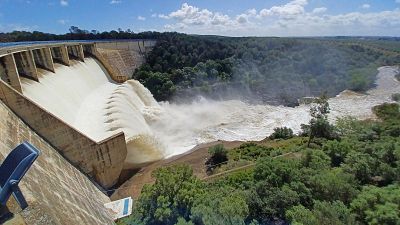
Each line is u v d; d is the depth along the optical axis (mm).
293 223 25172
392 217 25406
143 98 72438
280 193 30094
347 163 40125
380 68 136250
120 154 38844
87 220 23172
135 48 107375
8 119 28328
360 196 29391
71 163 34844
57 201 20641
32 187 18453
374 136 55688
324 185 31406
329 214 26141
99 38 120000
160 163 48812
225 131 67750
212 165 47000
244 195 30672
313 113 68375
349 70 120625
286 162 35656
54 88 46250
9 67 35719
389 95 97938
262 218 29453
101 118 47406
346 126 60094
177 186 29391
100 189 36531
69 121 41875
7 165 14109
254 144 55406
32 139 29906
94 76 68250
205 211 26156
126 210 32469
